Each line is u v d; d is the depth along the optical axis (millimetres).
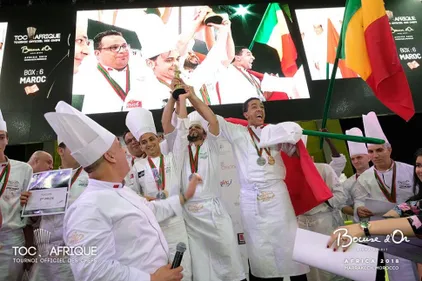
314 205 2643
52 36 4766
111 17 4895
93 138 1277
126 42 4746
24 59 4621
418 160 2053
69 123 1255
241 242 3342
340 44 3027
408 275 2275
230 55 4781
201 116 2836
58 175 2393
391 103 2824
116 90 4480
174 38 4816
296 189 2732
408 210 1556
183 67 4660
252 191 2443
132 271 1126
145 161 2645
